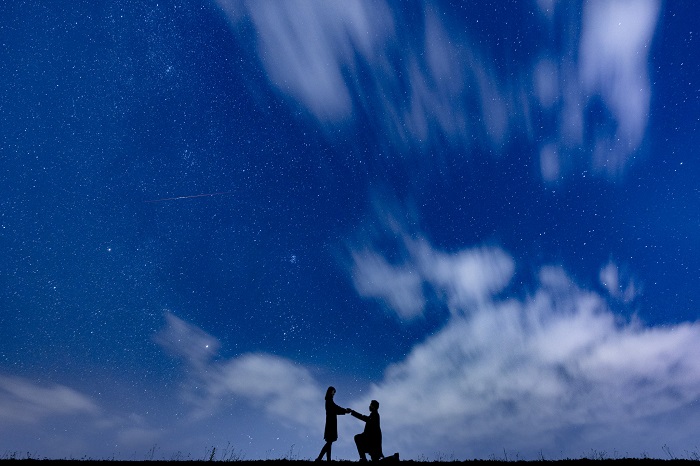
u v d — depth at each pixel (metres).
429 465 9.47
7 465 8.34
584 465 8.34
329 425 7.71
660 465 7.86
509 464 9.30
